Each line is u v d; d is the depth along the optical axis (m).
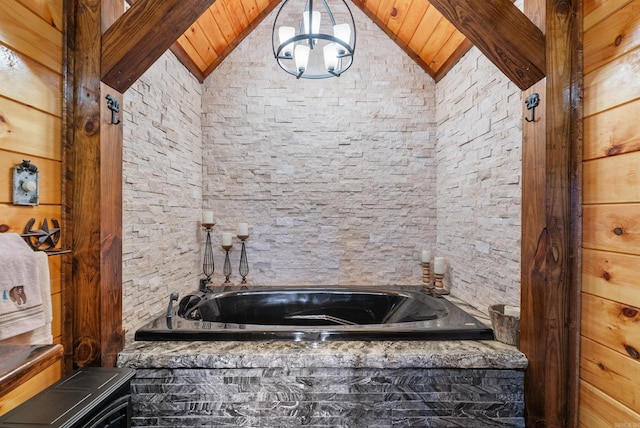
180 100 2.24
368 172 2.67
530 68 1.28
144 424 1.36
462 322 1.68
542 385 1.26
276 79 2.63
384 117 2.67
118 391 1.06
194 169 2.48
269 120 2.64
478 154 2.03
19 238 0.96
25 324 0.91
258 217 2.65
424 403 1.38
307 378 1.37
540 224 1.27
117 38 1.25
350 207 2.67
